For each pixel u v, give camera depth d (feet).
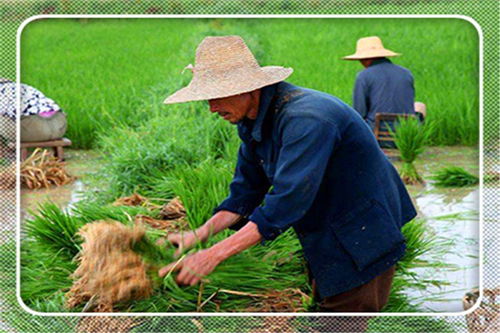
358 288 9.10
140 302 10.16
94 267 9.41
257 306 10.59
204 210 12.81
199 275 8.66
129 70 33.42
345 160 8.57
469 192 17.47
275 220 8.26
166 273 9.29
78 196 17.51
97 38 45.03
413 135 18.12
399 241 8.89
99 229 9.46
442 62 32.19
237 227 10.17
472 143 22.21
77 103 25.43
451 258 13.32
